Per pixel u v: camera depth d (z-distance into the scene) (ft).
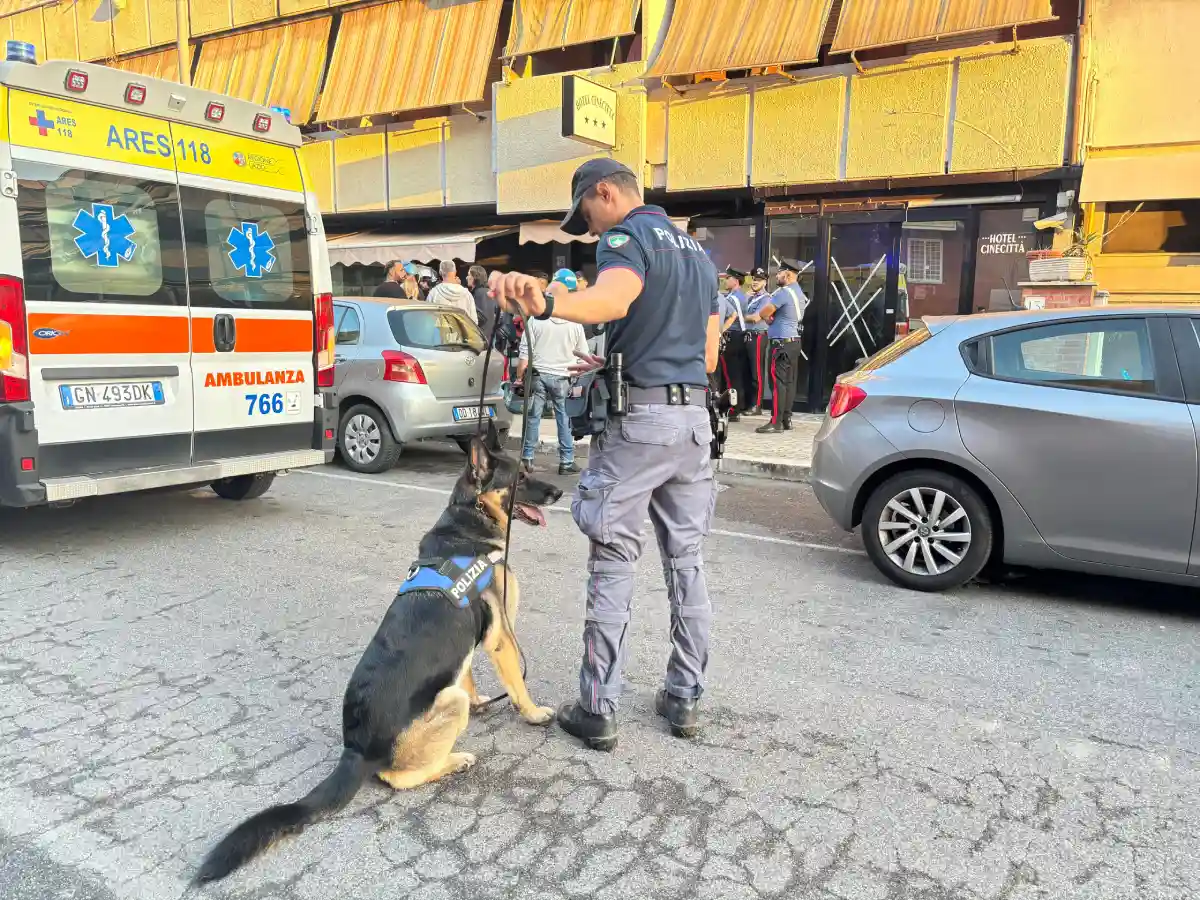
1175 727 10.71
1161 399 13.83
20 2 59.98
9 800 8.94
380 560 17.35
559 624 14.05
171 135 17.01
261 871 7.88
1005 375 15.10
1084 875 7.86
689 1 36.27
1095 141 29.45
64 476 15.62
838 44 31.50
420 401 25.62
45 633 13.34
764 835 8.43
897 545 15.94
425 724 8.62
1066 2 30.40
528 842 8.31
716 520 21.35
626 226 9.37
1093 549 14.32
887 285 35.29
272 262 19.06
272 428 19.24
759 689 11.71
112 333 16.14
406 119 45.14
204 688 11.54
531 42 39.22
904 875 7.85
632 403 9.41
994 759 9.89
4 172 14.44
